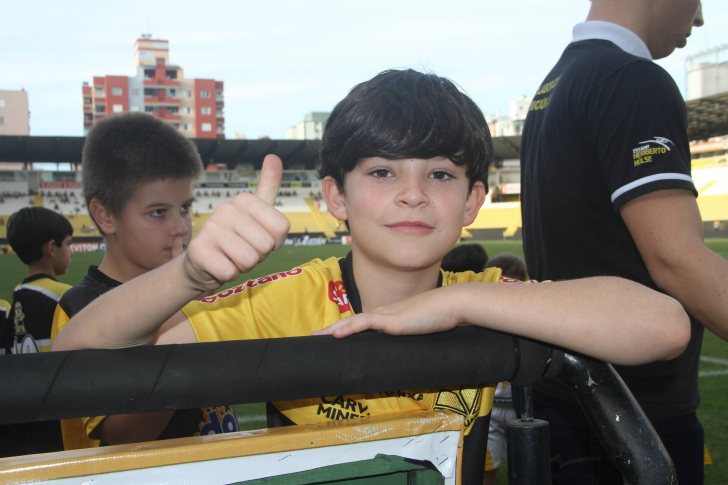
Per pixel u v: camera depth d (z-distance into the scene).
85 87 70.38
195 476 0.61
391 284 1.10
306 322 1.09
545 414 1.81
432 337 0.74
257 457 0.63
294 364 0.65
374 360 0.69
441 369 0.73
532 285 0.89
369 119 1.02
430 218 1.02
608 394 0.81
